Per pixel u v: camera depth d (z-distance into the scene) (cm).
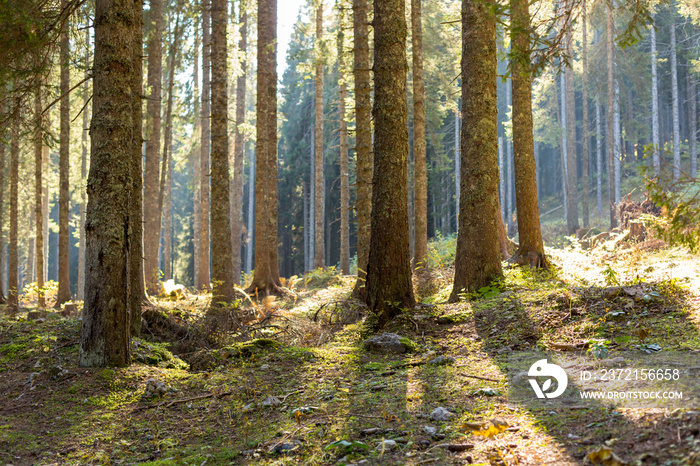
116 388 600
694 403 333
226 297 1202
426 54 2247
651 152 517
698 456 247
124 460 420
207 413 521
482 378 512
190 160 3069
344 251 2248
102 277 664
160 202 2039
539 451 318
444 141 3972
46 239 3169
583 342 572
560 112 3909
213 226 1230
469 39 973
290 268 4812
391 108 888
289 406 509
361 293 1066
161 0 1823
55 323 945
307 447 395
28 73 796
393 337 718
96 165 670
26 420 516
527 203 1155
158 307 1065
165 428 489
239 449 414
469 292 949
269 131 1944
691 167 3219
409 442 372
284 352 736
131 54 695
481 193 965
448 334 730
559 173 4916
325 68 2500
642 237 1433
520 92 1168
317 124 2286
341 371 629
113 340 663
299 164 4372
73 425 502
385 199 884
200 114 2372
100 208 667
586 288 757
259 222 1716
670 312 601
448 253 1894
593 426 340
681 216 493
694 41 3462
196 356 757
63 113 1625
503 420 376
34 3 731
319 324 941
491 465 309
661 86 3672
